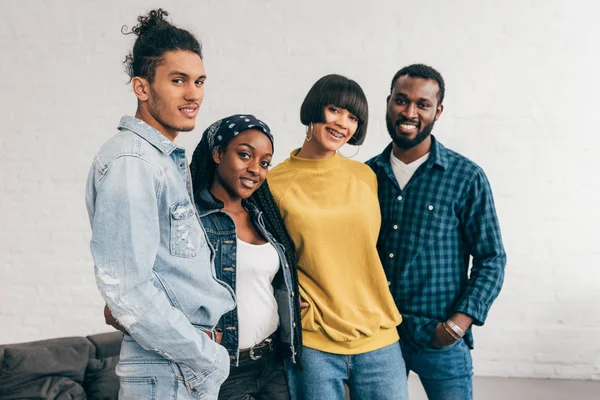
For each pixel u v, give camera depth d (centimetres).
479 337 353
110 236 134
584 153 338
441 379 203
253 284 174
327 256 184
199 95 150
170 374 146
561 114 338
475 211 201
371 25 343
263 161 172
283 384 187
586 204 340
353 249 187
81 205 365
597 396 326
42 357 246
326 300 185
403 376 192
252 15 347
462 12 339
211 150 174
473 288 199
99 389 249
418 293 200
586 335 344
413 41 342
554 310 346
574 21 334
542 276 345
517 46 338
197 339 143
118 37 357
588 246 341
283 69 347
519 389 335
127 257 134
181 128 149
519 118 340
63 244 367
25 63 362
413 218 201
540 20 336
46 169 365
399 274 202
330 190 189
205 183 176
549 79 337
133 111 360
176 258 145
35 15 360
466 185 200
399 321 193
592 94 336
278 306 182
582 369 346
